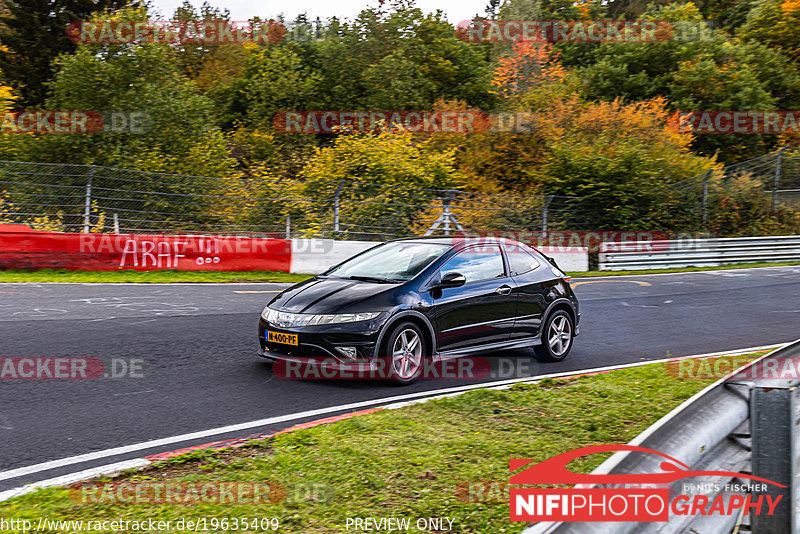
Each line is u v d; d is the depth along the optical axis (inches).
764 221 890.1
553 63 1256.8
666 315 435.5
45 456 165.0
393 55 1286.9
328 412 207.8
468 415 202.8
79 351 275.6
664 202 850.8
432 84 1274.6
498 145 995.9
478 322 271.0
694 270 759.7
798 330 390.6
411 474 155.5
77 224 631.8
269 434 185.3
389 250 287.9
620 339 353.7
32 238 517.3
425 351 255.9
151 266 553.0
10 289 424.8
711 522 96.5
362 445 173.5
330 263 609.0
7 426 185.9
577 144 864.3
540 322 293.3
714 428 104.7
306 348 242.2
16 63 1339.8
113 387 227.3
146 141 817.5
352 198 721.0
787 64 1476.4
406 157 825.5
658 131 988.6
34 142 786.2
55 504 135.0
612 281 628.7
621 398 227.3
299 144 1195.9
